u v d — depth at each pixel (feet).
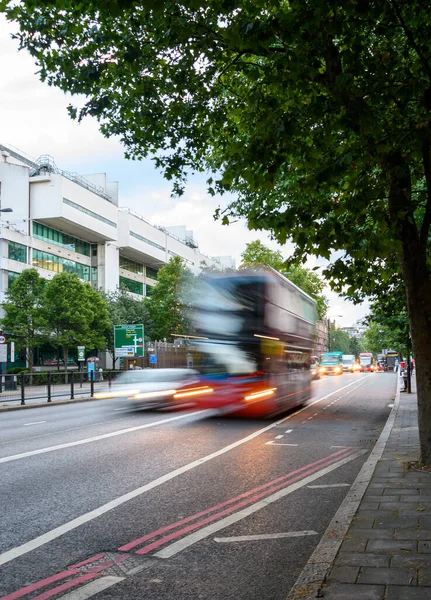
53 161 221.46
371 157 21.25
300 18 20.13
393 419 50.37
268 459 31.19
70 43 29.60
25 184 201.16
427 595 11.28
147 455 32.12
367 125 19.81
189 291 55.21
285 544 16.42
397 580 12.12
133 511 19.98
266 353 51.19
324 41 21.54
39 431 43.75
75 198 213.87
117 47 29.14
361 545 14.64
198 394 51.80
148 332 206.69
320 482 25.20
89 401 82.58
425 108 23.43
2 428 46.57
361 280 27.71
